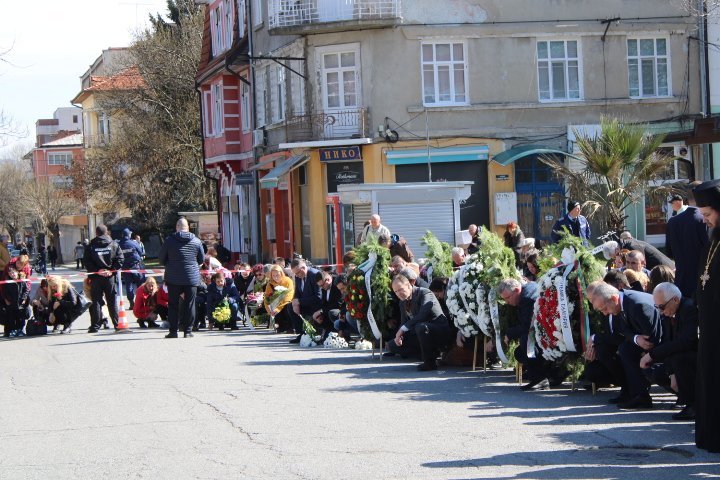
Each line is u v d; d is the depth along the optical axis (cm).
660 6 3238
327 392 1262
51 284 2303
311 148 3219
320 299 1889
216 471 853
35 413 1197
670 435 927
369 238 1588
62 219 8719
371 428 1011
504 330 1312
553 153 3123
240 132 4288
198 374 1477
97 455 941
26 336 2292
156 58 5628
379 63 3139
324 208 3238
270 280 2181
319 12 3172
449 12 3148
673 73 3253
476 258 1359
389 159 3120
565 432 958
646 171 2558
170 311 2073
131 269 2850
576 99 3206
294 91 3356
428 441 937
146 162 5716
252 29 3834
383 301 1555
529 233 3180
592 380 1163
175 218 5884
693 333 962
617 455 855
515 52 3178
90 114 7688
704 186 841
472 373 1396
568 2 3194
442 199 2498
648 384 1077
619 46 3228
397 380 1348
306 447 932
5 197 9725
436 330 1423
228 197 4591
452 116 3148
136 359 1703
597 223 2661
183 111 5662
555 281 1173
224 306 2239
